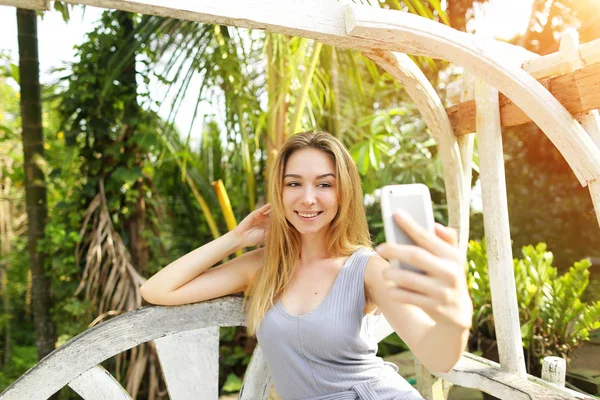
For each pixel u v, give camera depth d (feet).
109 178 9.53
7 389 4.39
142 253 9.92
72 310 8.84
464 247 5.80
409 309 3.46
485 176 5.19
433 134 5.70
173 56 8.53
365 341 4.25
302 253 4.57
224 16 3.48
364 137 11.84
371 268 4.13
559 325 7.19
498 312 5.16
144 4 3.26
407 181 11.12
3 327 13.70
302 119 9.50
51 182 9.52
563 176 13.87
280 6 3.64
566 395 4.45
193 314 4.76
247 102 8.83
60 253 9.31
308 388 4.16
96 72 9.17
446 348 2.65
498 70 4.23
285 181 4.31
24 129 8.93
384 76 11.34
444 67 10.62
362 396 4.05
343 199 4.33
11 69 11.03
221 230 12.19
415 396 4.06
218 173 11.70
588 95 4.21
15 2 3.16
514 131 13.93
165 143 9.86
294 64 8.13
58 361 4.46
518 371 5.08
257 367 5.12
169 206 12.28
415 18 3.96
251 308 4.49
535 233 14.43
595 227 13.66
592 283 12.17
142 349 9.07
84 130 9.36
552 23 8.69
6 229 15.74
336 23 3.84
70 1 3.22
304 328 4.04
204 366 4.83
